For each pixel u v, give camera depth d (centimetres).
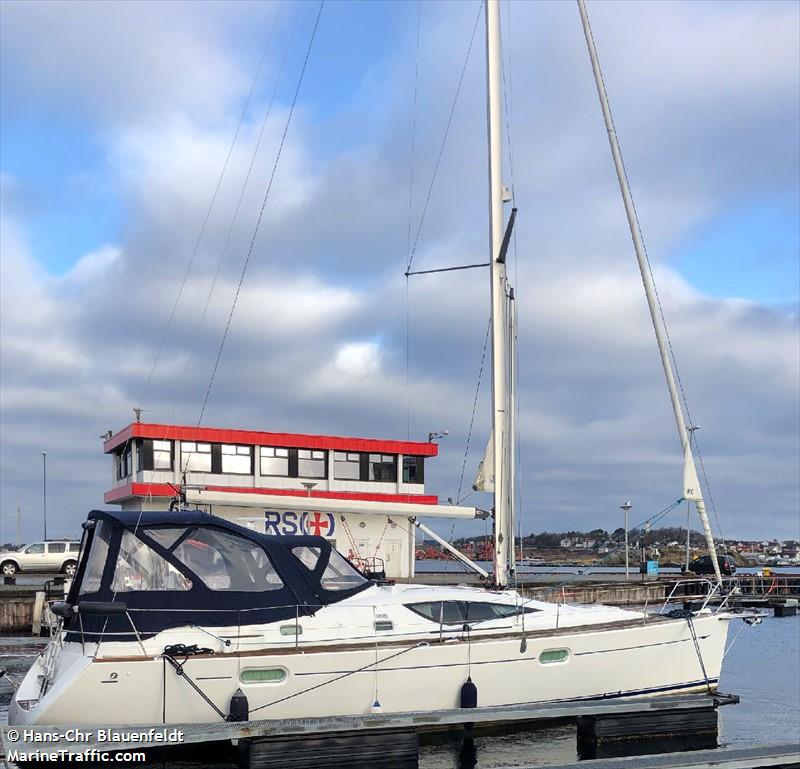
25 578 3409
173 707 1142
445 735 1317
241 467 2748
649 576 3641
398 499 2823
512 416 1670
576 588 3044
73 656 1172
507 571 1614
